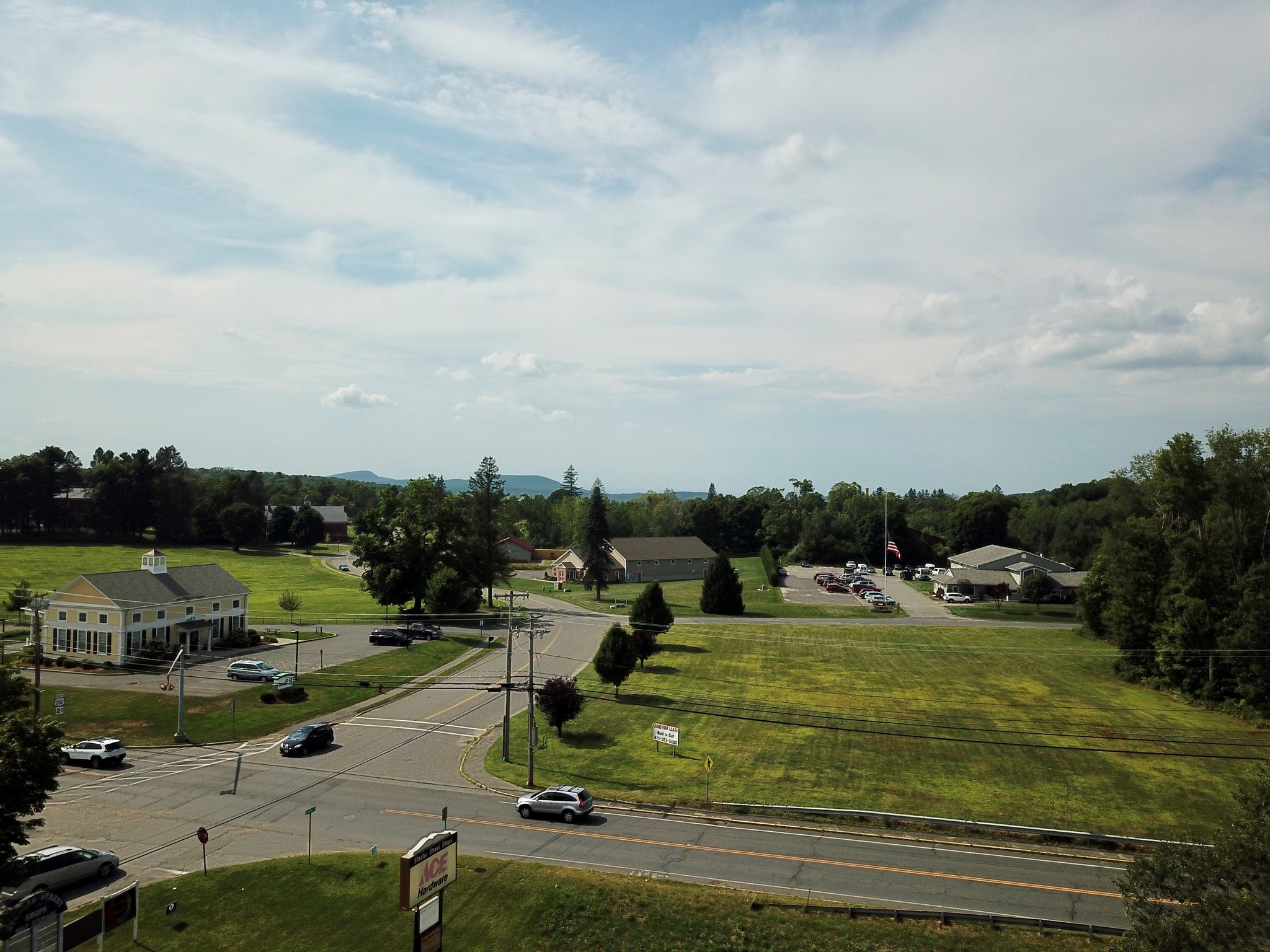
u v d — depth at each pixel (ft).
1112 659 249.96
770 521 610.24
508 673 154.51
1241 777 148.15
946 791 139.64
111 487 569.64
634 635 233.76
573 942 90.84
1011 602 375.66
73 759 150.20
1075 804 134.41
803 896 98.78
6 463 554.87
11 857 85.46
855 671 230.68
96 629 226.99
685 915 93.81
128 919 86.28
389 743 165.99
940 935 89.35
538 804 126.00
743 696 201.67
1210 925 62.28
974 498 532.73
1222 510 257.55
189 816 125.70
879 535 554.46
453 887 101.19
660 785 141.90
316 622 307.78
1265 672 184.34
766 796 136.26
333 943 91.71
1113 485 361.30
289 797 134.51
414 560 312.91
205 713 183.32
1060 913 94.17
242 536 602.85
